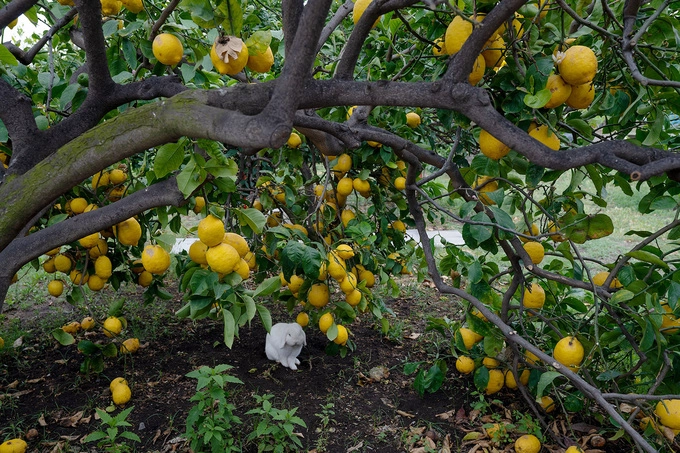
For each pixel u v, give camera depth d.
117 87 2.35
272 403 3.64
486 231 2.33
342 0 4.24
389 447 3.23
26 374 4.07
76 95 2.71
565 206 2.89
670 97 2.12
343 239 3.38
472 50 1.68
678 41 1.95
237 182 4.00
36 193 1.82
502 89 2.07
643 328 2.38
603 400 2.20
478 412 3.54
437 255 7.18
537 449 2.98
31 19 2.81
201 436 3.08
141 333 4.75
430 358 4.39
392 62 3.29
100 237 3.25
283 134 1.36
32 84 3.24
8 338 4.63
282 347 4.02
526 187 2.71
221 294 2.03
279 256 3.62
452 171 2.84
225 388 3.81
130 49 2.63
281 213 4.33
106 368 4.13
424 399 3.77
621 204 10.77
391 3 1.80
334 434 3.35
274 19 4.81
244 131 1.38
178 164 1.87
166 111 1.62
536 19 1.95
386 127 3.87
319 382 3.96
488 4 1.86
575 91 1.89
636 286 2.42
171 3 2.29
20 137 2.16
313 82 1.80
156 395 3.76
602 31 1.83
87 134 1.79
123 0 2.38
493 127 1.71
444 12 1.97
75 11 2.67
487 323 3.02
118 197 3.34
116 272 3.73
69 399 3.71
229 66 1.75
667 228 2.39
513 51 1.93
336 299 5.50
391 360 4.36
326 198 4.00
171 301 5.62
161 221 2.38
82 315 5.22
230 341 2.03
